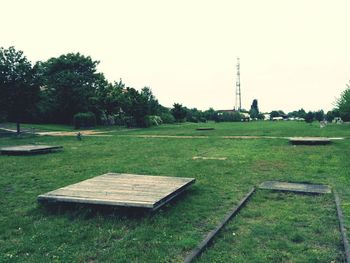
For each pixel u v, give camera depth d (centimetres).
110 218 669
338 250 521
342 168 1250
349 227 606
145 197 693
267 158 1553
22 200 839
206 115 10269
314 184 991
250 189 933
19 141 2800
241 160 1501
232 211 706
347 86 5181
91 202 675
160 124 6650
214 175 1150
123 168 1321
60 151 1967
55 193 736
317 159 1490
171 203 780
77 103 5491
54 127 4766
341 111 5416
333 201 802
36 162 1516
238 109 12888
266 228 616
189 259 477
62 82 5425
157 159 1574
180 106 7912
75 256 502
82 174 1201
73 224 643
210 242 549
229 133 3519
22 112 3275
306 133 3334
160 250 520
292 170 1235
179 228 618
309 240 562
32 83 3231
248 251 517
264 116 13838
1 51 3136
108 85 5762
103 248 535
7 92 3112
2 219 688
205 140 2642
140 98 5284
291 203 790
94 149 2072
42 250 527
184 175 1154
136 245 542
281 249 526
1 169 1324
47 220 670
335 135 2973
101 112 5694
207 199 820
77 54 6181
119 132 3941
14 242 565
